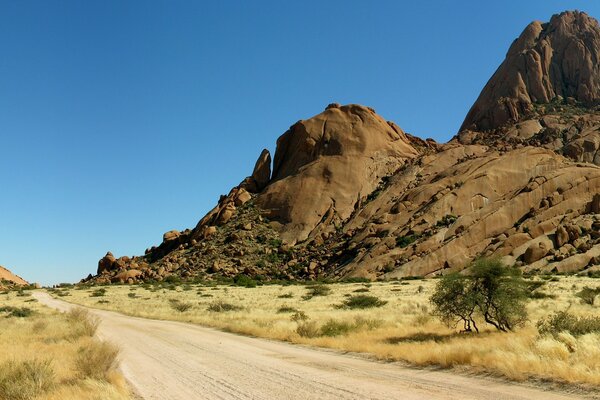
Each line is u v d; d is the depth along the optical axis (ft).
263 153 565.53
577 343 41.81
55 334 76.54
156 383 38.63
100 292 297.12
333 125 537.24
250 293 240.73
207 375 41.60
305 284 312.50
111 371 41.24
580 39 642.63
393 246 347.77
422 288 209.87
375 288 232.73
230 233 451.94
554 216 336.49
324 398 30.83
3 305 214.48
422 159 483.10
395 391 32.09
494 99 625.00
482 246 328.29
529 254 294.25
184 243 476.13
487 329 69.05
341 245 392.27
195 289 295.69
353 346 56.65
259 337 75.31
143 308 176.24
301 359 49.93
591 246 289.53
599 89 603.26
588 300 108.47
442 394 30.71
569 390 30.25
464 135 585.22
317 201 467.93
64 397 31.96
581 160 442.09
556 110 580.30
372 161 505.66
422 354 45.44
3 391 33.73
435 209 371.76
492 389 31.78
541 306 103.35
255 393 33.42
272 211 474.90
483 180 389.39
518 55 646.33
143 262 477.36
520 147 482.28
